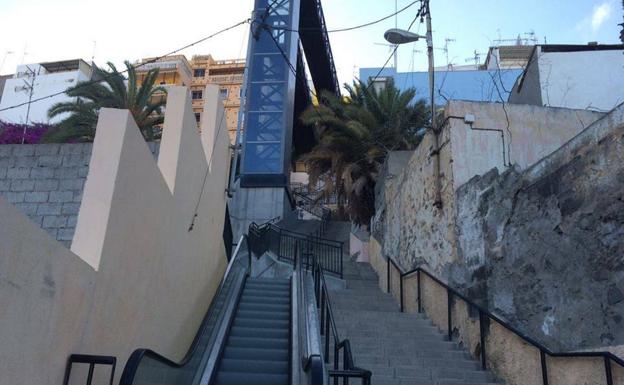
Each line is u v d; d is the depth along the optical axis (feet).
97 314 15.55
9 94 139.95
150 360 15.81
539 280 22.41
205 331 27.25
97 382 15.40
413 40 38.29
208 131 33.88
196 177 28.84
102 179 16.38
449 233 31.53
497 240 26.13
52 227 23.25
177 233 24.95
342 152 67.87
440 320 31.42
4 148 24.97
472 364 25.88
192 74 176.24
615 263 17.98
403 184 42.86
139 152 18.72
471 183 29.25
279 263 51.21
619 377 16.99
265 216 75.97
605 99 48.14
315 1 96.02
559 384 20.04
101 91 68.44
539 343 21.70
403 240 41.70
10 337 11.30
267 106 82.84
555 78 49.01
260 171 78.79
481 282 27.22
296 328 28.55
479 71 102.68
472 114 32.37
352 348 27.20
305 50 104.42
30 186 24.23
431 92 36.42
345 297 39.99
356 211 65.51
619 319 17.53
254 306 34.40
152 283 21.07
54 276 13.07
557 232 21.47
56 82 139.64
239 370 26.43
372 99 72.33
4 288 11.09
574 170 20.63
